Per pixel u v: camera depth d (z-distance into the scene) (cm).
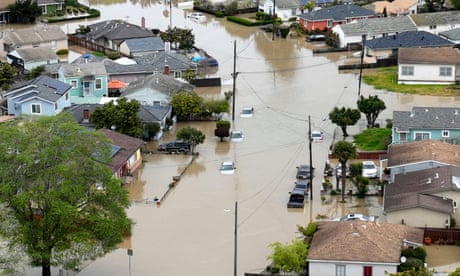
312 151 9806
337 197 8481
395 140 9506
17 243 6444
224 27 16688
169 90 11375
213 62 13725
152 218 8112
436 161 8231
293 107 11531
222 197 8600
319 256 6575
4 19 17300
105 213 6612
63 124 6806
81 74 11856
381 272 6506
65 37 14750
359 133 10269
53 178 6525
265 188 8812
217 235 7706
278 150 9906
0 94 11762
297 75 13225
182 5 18688
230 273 6975
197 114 11056
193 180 9094
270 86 12631
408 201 7500
